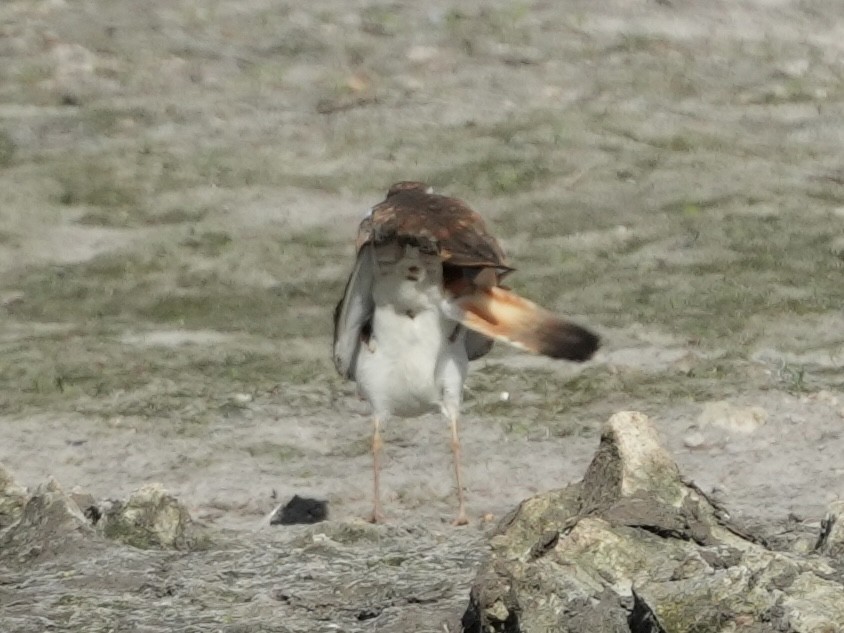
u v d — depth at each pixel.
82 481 15.44
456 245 12.49
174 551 11.85
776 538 10.91
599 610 8.81
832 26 27.17
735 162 22.50
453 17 27.31
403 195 13.27
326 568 11.05
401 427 16.17
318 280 19.67
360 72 25.70
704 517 10.21
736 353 17.30
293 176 22.58
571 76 25.38
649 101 24.58
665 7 27.61
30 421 16.53
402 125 23.94
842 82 25.33
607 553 9.40
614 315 18.28
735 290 18.77
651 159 22.59
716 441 15.64
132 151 23.34
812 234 20.22
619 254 19.91
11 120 24.19
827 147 23.12
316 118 24.28
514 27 26.94
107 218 21.48
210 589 10.72
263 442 16.06
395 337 13.27
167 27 27.22
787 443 15.52
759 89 25.03
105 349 17.97
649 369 17.02
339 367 13.97
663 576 9.19
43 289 19.58
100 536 12.03
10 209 21.55
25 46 26.41
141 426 16.41
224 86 25.36
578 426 16.12
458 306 12.48
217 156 23.23
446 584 10.45
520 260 19.84
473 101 24.59
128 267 20.08
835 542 9.92
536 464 15.37
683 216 20.86
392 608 10.05
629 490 10.24
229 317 18.83
